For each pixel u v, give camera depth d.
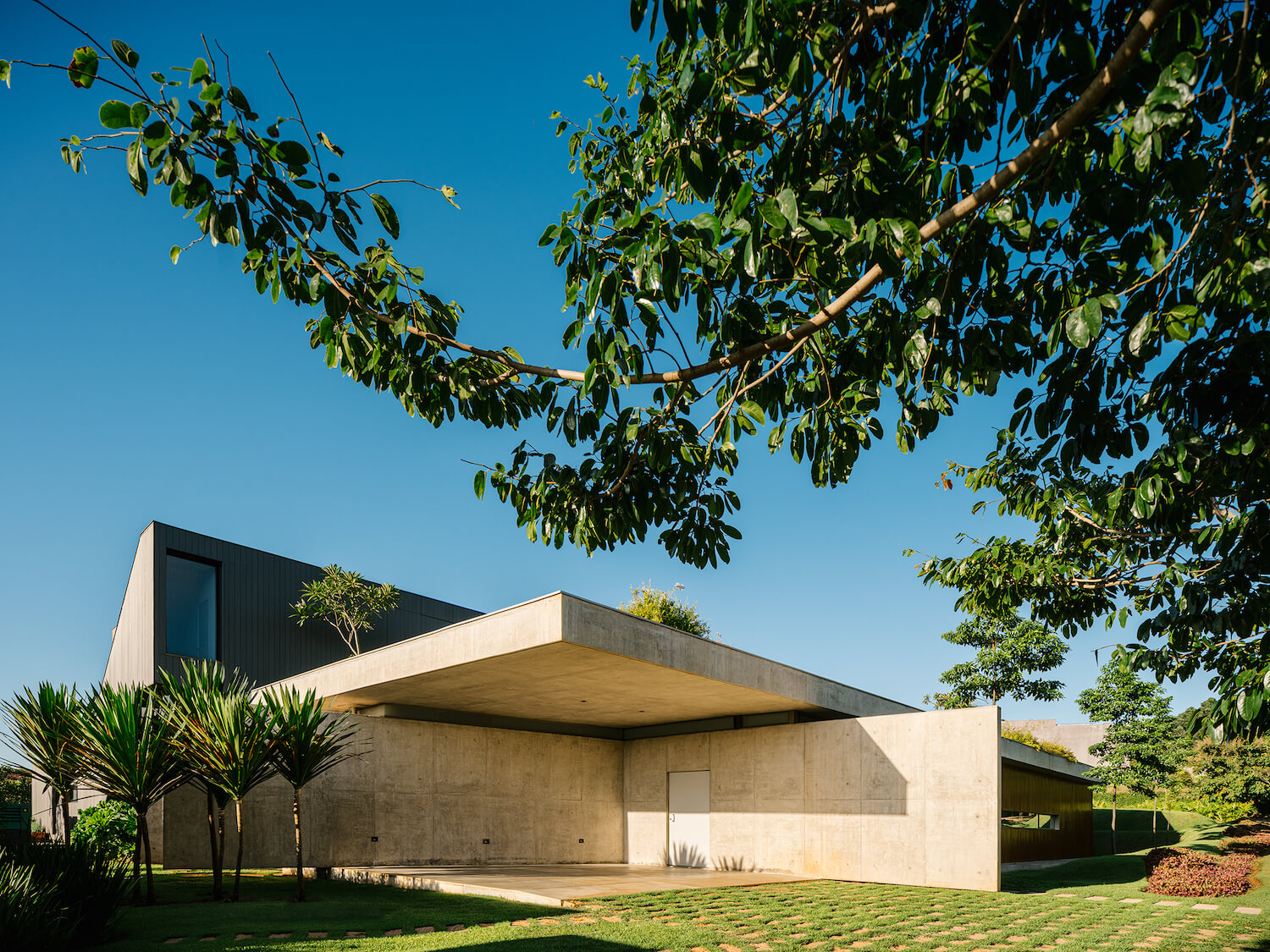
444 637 12.23
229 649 22.70
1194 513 4.87
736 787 16.75
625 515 5.07
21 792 26.14
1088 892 12.41
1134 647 5.81
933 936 8.49
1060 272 3.45
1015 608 8.12
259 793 13.43
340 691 14.29
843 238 3.33
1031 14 2.77
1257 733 4.23
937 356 3.70
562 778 17.97
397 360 4.50
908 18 2.95
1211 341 3.62
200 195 3.37
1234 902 11.02
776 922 9.19
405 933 7.98
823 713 16.55
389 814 14.91
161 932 7.47
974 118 3.08
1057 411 3.51
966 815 13.12
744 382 4.36
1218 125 3.40
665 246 3.19
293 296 3.96
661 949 7.45
